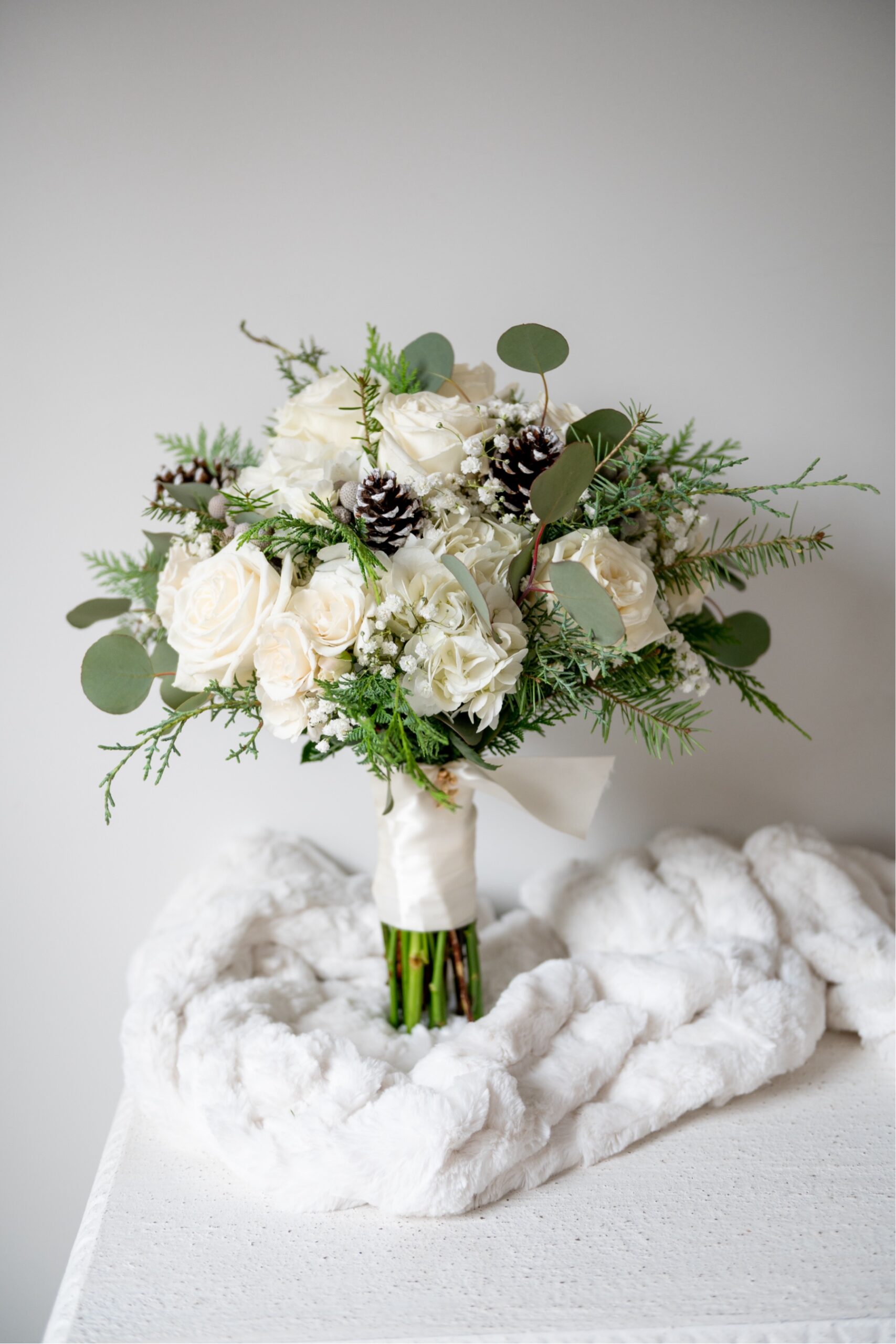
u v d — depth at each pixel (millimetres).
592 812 1013
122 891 1207
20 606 1168
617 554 906
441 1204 896
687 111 1156
